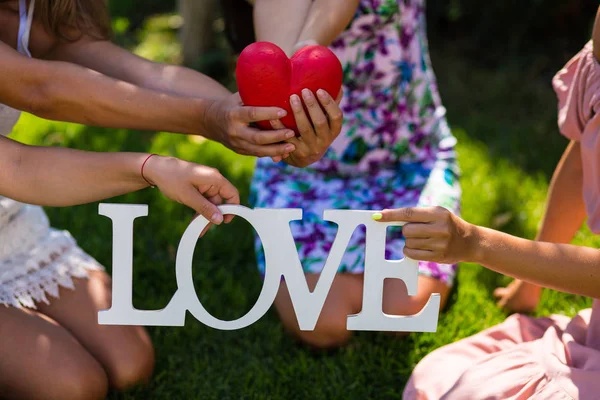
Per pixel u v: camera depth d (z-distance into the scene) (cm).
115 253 143
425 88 231
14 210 194
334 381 198
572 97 168
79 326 195
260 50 138
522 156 321
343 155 231
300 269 146
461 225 145
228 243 260
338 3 176
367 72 220
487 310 225
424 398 170
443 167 233
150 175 137
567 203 197
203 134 159
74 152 140
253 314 148
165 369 205
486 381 157
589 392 148
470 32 451
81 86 154
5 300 187
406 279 147
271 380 199
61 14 176
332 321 207
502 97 386
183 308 147
